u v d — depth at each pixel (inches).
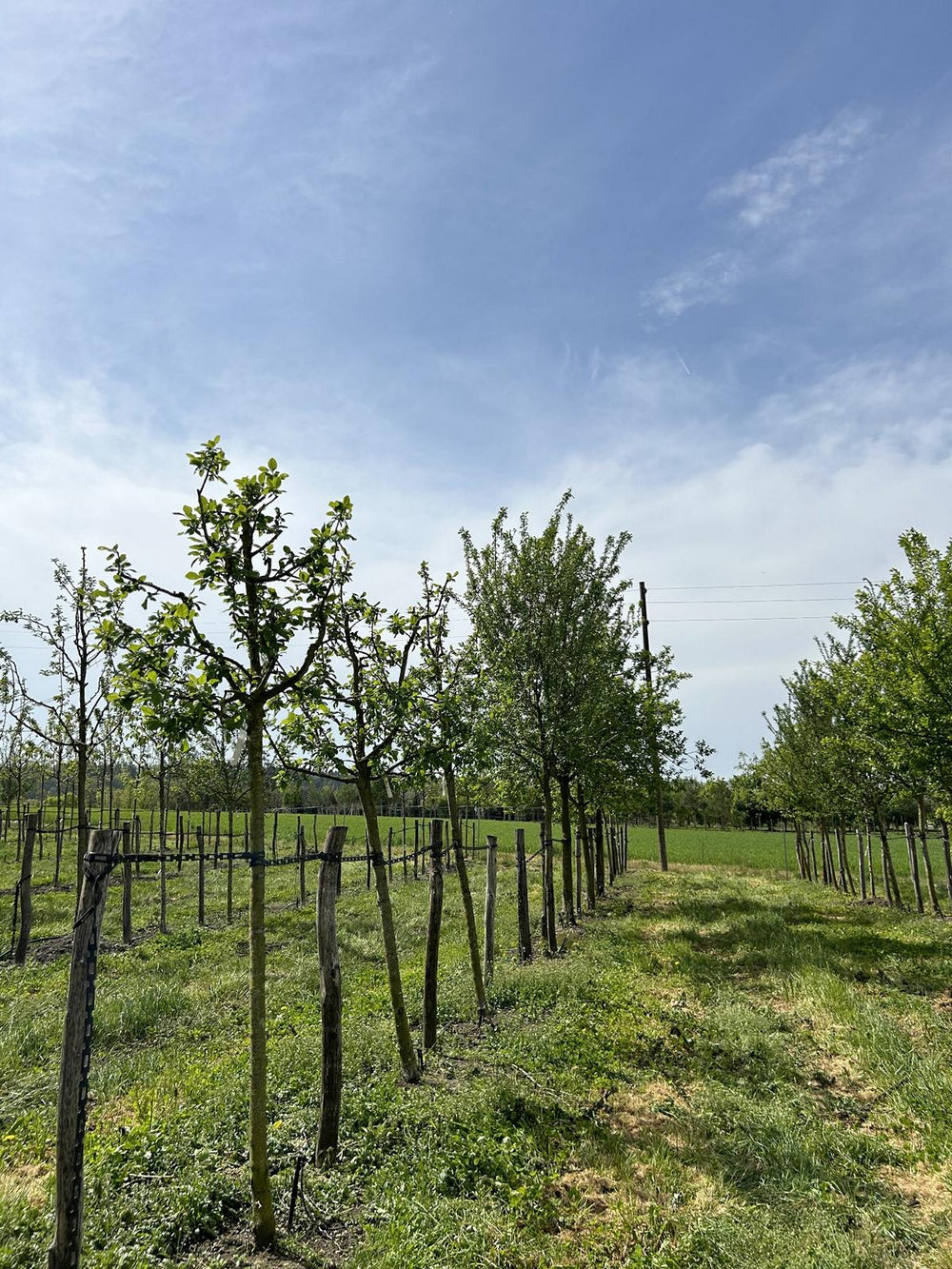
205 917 605.6
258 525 182.5
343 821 1598.2
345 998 362.3
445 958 453.1
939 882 959.6
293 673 205.9
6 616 417.1
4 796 932.6
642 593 1164.5
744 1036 310.2
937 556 436.1
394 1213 183.0
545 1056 284.0
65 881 773.3
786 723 870.4
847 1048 298.8
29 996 356.2
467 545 547.2
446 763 273.1
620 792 705.6
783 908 671.1
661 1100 255.9
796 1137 226.4
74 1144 144.2
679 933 545.0
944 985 384.2
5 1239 165.2
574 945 502.6
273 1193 192.5
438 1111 231.1
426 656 321.4
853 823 813.2
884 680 437.7
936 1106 244.2
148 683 173.0
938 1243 180.2
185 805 912.9
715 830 2311.8
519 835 481.7
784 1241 177.6
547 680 522.0
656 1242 177.6
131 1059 282.8
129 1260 162.4
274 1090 249.3
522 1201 188.9
